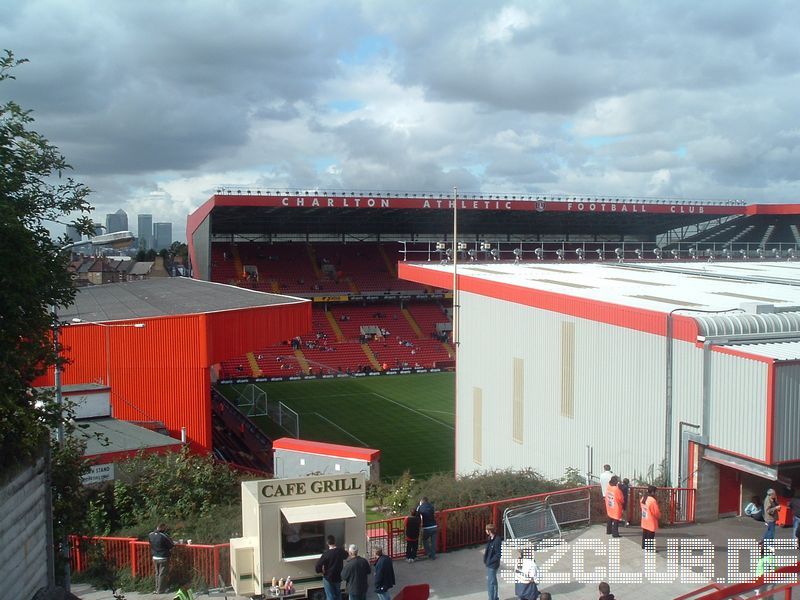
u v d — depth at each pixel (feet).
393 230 330.95
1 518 39.34
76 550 60.39
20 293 39.22
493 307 113.70
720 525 68.18
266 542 52.49
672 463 75.92
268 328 137.59
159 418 123.24
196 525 66.95
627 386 83.15
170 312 138.82
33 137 41.91
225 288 208.03
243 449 155.33
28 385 43.39
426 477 136.67
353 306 310.86
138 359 123.34
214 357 125.70
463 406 123.44
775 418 64.85
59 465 49.37
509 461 108.68
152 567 59.26
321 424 184.44
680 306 87.20
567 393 94.43
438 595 53.21
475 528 63.00
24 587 42.57
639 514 66.85
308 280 306.96
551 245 340.80
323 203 249.14
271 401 214.48
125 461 87.81
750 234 334.03
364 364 268.00
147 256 645.10
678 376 75.31
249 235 322.96
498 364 112.06
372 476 99.04
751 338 73.15
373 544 63.31
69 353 122.01
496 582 50.26
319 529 53.57
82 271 420.36
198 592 55.72
